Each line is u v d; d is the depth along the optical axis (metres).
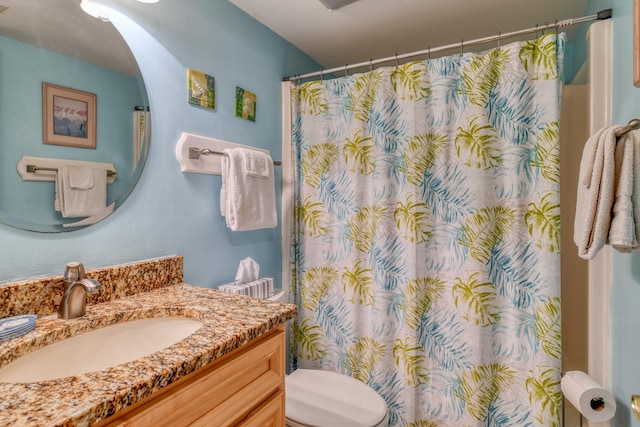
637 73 0.76
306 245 1.77
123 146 1.03
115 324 0.85
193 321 0.86
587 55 1.26
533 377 1.32
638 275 0.95
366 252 1.63
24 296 0.78
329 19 1.62
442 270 1.48
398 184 1.55
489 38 1.38
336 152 1.69
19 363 0.67
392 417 1.57
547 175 1.29
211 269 1.35
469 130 1.40
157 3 1.13
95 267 0.96
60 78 0.89
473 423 1.39
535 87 1.32
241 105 1.50
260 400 0.79
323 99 1.71
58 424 0.42
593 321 1.22
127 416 0.52
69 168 0.90
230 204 1.31
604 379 1.20
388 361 1.57
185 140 1.20
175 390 0.59
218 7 1.38
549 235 1.28
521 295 1.35
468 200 1.41
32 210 0.83
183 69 1.22
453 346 1.44
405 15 1.59
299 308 1.79
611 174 0.86
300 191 1.78
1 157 0.78
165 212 1.16
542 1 1.49
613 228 0.85
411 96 1.48
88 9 0.95
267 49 1.68
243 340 0.71
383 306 1.56
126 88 1.03
